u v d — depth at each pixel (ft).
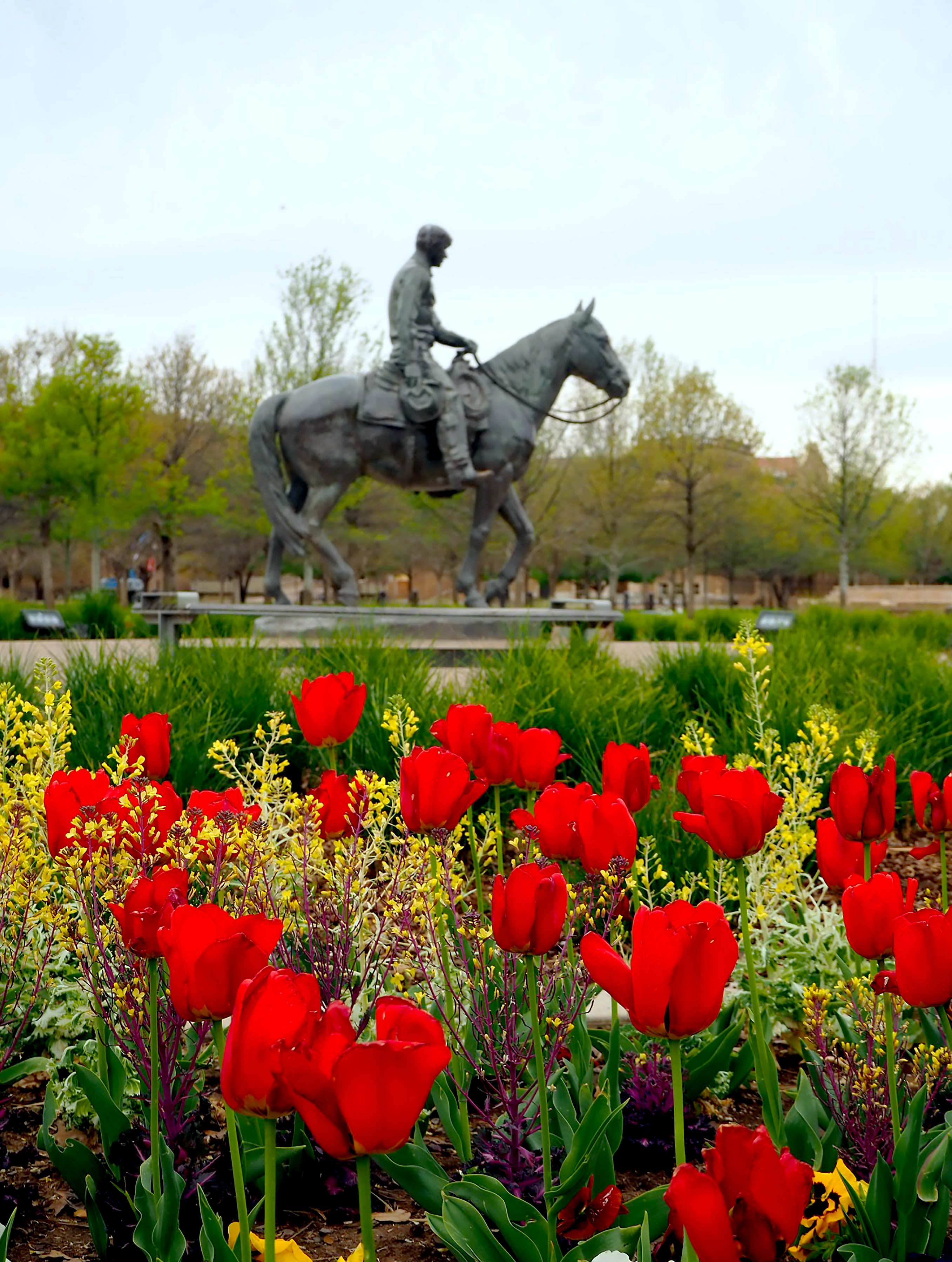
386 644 23.50
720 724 17.01
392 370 36.83
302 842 8.09
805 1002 7.70
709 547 152.46
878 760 16.62
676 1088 4.84
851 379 119.14
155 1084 5.70
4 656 26.61
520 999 7.38
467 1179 6.00
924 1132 6.56
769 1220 3.74
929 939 5.35
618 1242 5.45
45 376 127.24
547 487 128.77
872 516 130.62
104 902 6.85
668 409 126.72
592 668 21.74
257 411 37.35
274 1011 3.82
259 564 157.38
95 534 105.19
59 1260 6.27
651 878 11.13
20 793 8.75
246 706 17.43
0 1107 7.41
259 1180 6.55
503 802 13.96
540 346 37.96
